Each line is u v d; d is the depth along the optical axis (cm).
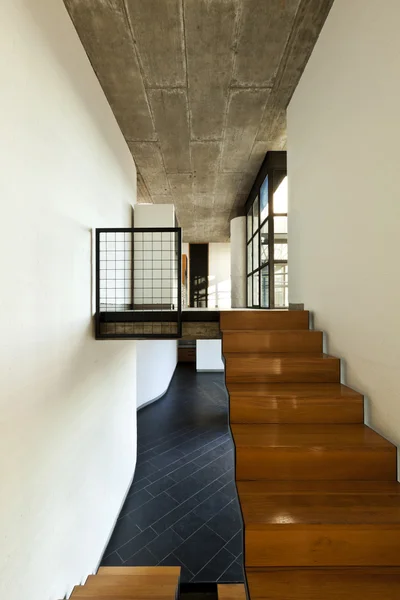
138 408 562
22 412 124
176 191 555
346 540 107
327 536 107
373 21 150
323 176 214
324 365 187
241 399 161
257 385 182
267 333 211
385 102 141
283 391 168
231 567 236
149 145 382
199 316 237
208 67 255
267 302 441
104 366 245
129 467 332
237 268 642
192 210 673
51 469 150
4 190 112
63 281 167
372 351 154
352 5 171
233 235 657
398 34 131
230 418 162
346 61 179
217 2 201
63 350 167
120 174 313
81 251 196
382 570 105
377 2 146
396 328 135
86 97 207
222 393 669
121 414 300
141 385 571
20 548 120
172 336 231
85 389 201
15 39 119
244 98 296
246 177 496
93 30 219
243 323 235
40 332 140
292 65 253
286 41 229
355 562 106
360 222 165
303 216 256
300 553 107
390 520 108
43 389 143
